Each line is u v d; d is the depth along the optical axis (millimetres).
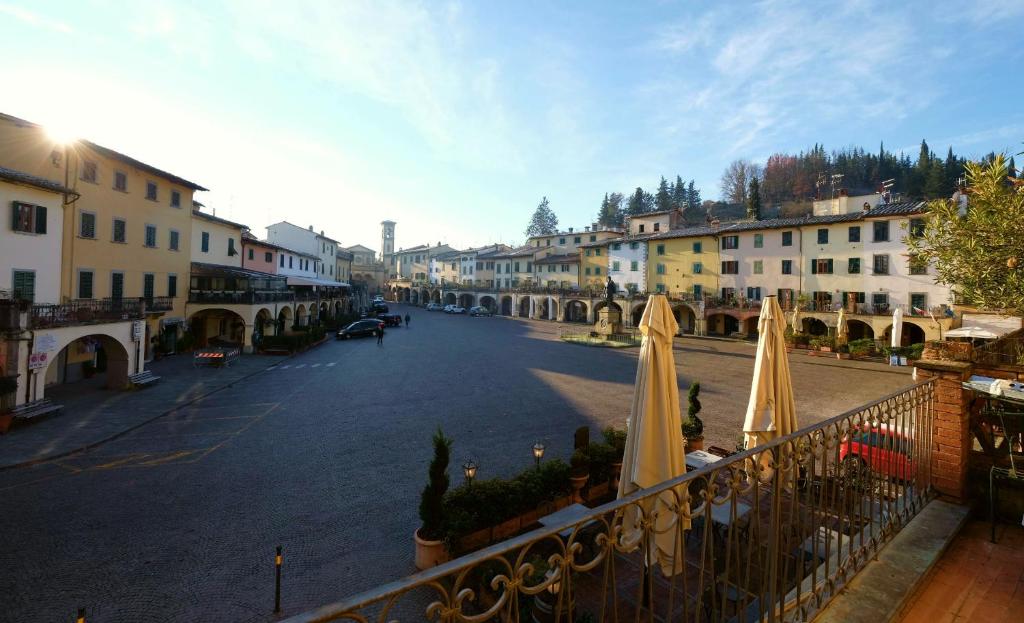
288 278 44625
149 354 28891
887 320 37250
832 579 4160
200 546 8758
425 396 20812
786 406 8484
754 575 6301
